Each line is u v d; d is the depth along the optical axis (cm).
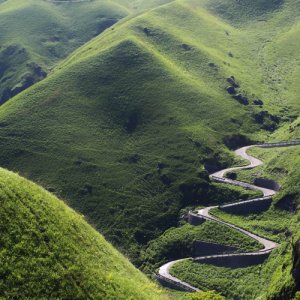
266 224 14075
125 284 4622
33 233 4338
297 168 15600
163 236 15162
